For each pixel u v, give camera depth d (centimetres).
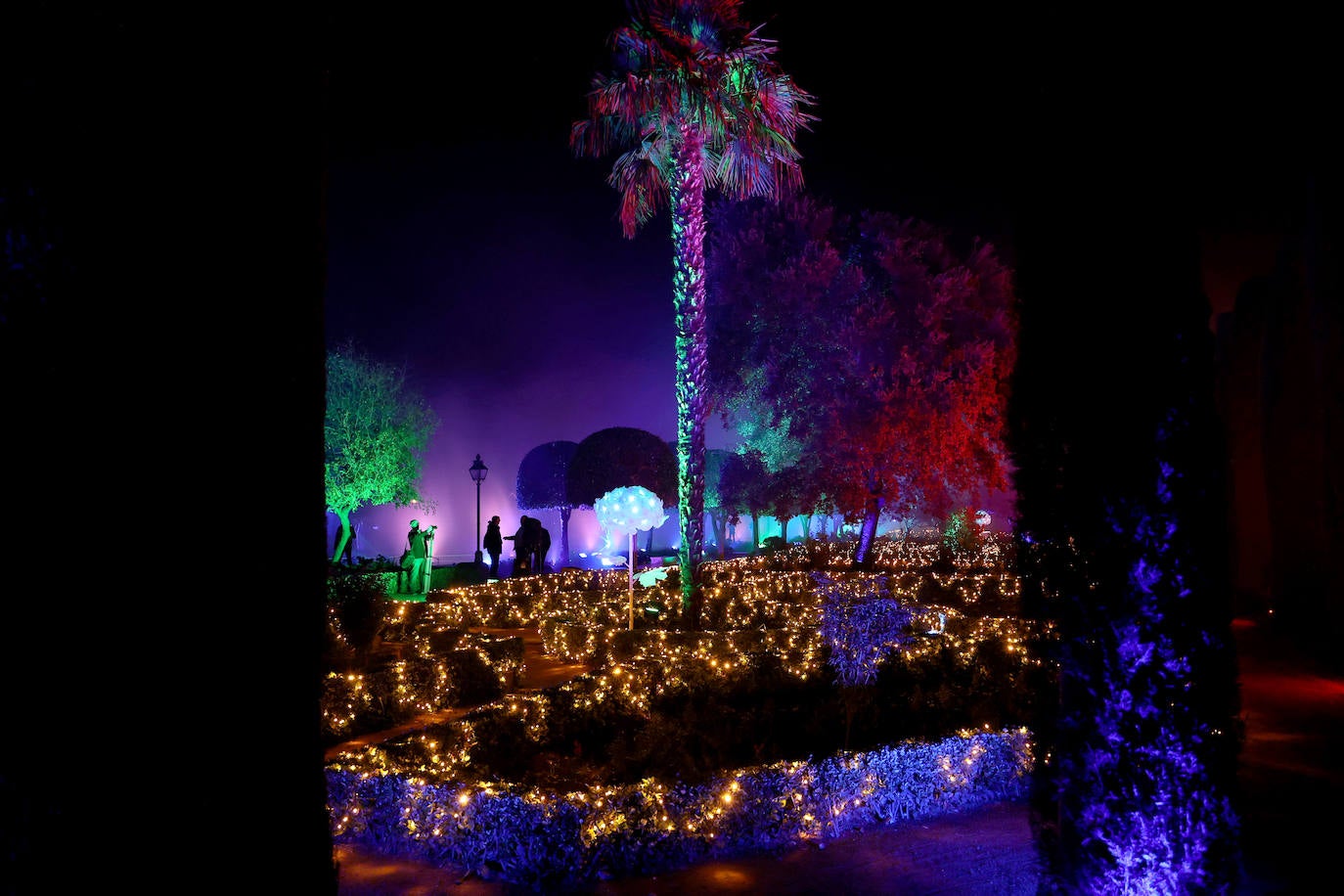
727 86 1380
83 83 129
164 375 133
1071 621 381
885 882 480
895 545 3362
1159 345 364
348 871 503
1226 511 367
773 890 471
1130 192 371
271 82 151
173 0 137
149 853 127
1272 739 764
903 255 2234
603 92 1394
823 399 2270
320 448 160
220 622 138
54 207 126
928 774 600
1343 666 1095
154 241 133
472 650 994
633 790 518
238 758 139
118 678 125
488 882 484
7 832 119
